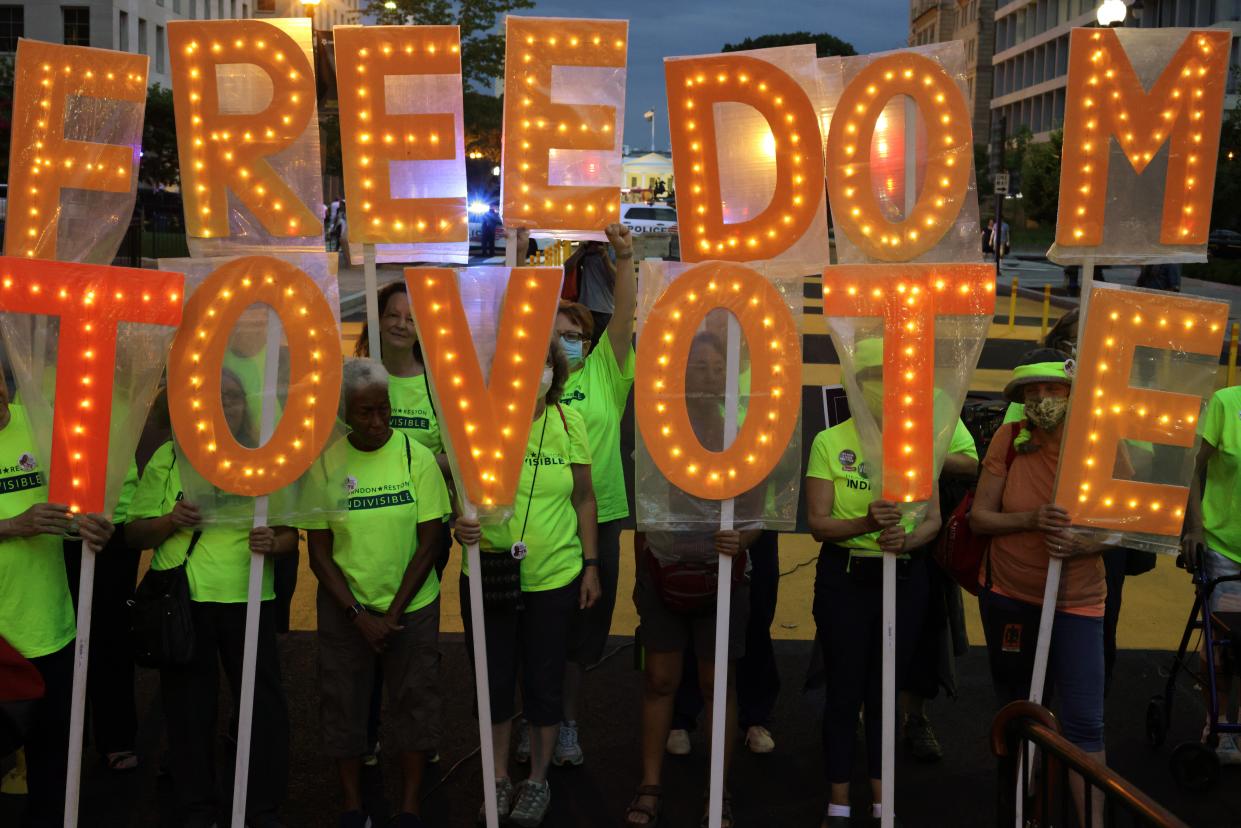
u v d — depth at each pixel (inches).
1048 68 3698.3
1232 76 2033.7
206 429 175.3
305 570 311.6
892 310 175.6
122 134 179.6
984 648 273.0
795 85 176.1
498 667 198.5
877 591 189.8
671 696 197.6
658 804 198.5
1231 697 222.2
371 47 185.9
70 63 177.2
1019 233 2566.4
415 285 176.1
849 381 178.5
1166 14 2689.5
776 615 289.4
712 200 179.2
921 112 176.9
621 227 190.1
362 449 187.6
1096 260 178.9
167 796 204.1
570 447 201.3
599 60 183.9
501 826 196.7
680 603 189.2
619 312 218.4
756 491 179.3
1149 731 227.8
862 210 178.5
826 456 189.9
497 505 177.9
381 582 186.7
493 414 177.3
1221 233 1850.4
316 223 187.8
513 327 176.7
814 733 233.0
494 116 1705.2
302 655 262.1
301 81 185.0
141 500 183.8
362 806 192.9
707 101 177.6
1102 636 187.8
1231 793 210.8
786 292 179.0
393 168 188.4
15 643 172.4
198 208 185.5
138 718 235.0
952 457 213.8
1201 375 176.1
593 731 233.0
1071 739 184.7
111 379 170.9
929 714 241.4
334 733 187.8
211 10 2578.7
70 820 168.4
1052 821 148.9
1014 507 186.7
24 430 178.4
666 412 177.5
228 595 181.2
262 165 185.6
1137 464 177.6
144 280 171.2
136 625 177.0
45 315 170.1
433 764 219.3
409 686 188.2
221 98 184.9
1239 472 213.6
